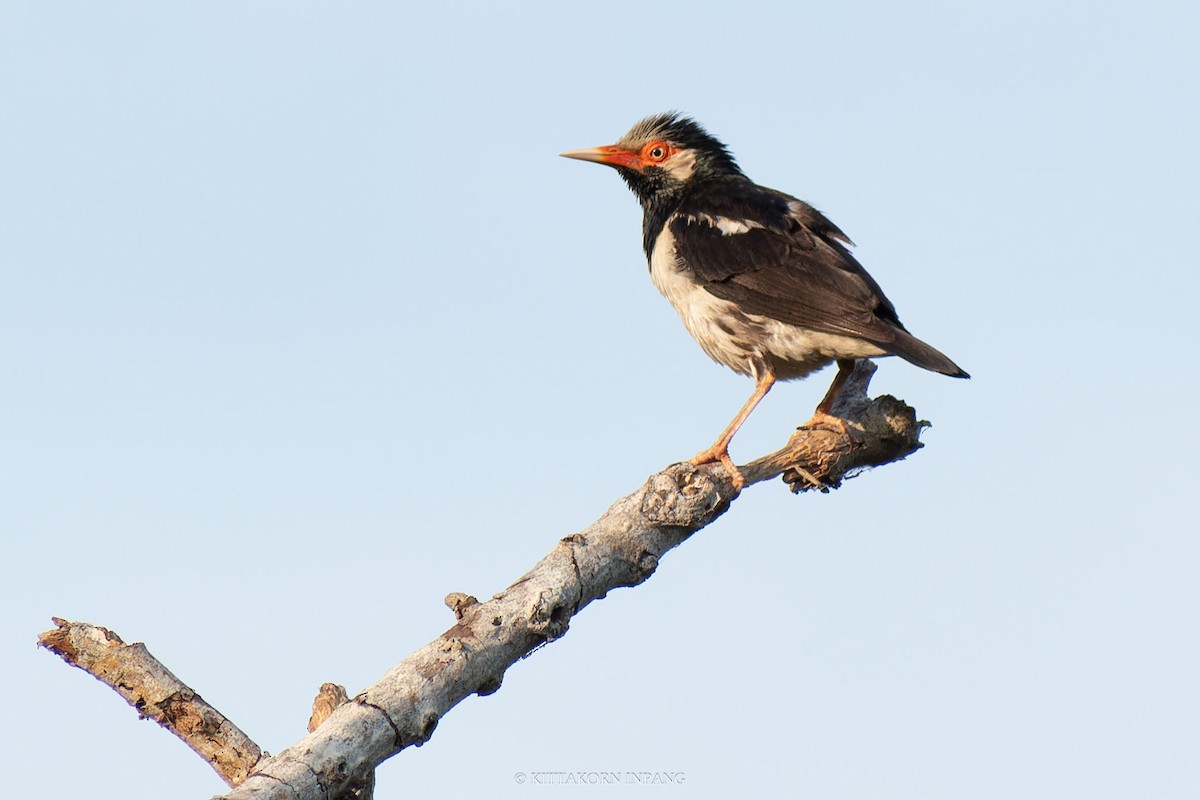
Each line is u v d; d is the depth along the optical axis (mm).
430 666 7816
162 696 8625
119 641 8703
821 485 12406
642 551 9398
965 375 12406
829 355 13891
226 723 8680
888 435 12414
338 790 7176
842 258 14352
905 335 13117
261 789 6836
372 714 7426
